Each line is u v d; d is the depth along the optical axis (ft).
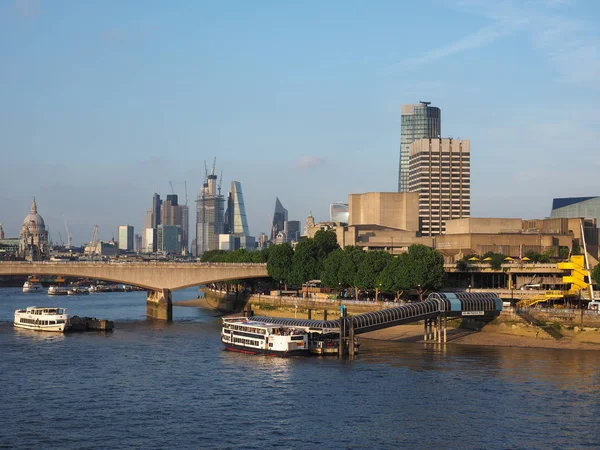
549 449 386.52
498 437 404.57
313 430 418.31
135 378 553.23
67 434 412.16
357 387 516.32
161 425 428.97
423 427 422.00
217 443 396.78
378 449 387.75
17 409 463.83
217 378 551.59
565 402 470.39
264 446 392.27
